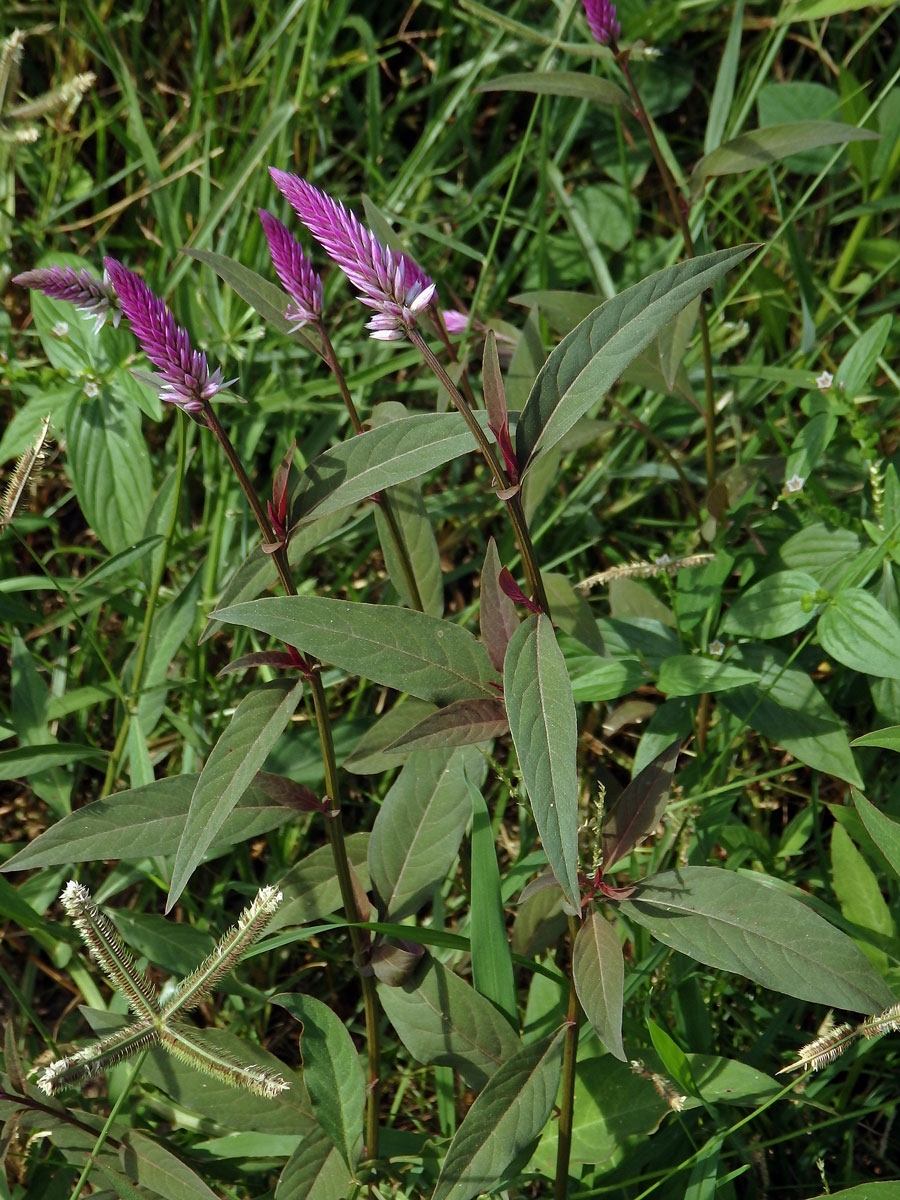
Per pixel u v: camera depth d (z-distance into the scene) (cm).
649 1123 68
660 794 63
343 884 65
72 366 89
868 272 111
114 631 98
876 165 107
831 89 116
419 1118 80
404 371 108
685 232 82
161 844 64
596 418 101
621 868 82
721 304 100
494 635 60
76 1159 68
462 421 56
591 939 61
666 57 119
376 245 53
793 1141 76
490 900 67
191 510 104
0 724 83
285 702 59
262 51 109
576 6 110
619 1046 57
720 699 81
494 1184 60
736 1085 68
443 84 115
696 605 82
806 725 79
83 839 64
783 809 90
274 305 67
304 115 111
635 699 93
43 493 103
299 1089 69
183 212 111
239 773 58
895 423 96
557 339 105
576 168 119
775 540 91
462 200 113
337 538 96
